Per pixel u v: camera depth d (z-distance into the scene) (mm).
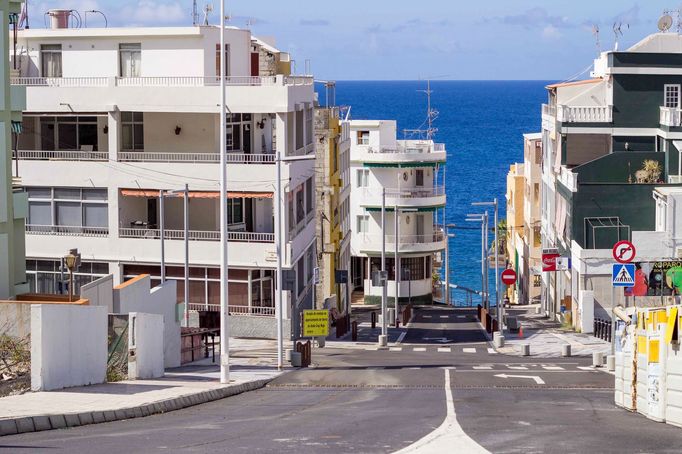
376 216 119688
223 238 42219
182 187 69938
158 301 47812
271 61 91312
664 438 25047
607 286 74125
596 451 22766
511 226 138500
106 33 73562
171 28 72750
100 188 71312
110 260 71250
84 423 28375
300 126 77062
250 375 45656
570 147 84500
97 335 36344
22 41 74750
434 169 121375
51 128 74688
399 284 119250
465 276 156000
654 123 82000
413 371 49625
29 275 73125
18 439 24969
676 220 71000
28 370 33750
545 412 31516
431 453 22656
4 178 45719
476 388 41625
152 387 36281
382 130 126000
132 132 73000
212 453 22578
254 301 70562
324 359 57500
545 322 88250
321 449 23266
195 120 72500
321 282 90562
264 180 69188
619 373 33781
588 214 75625
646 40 82688
